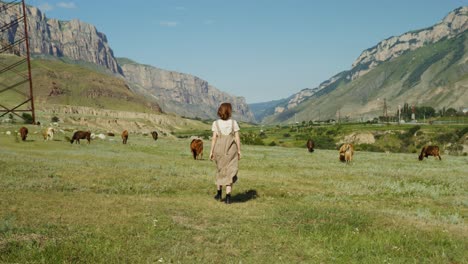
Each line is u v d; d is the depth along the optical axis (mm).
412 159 37562
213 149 11273
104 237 7195
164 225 8219
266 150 49250
